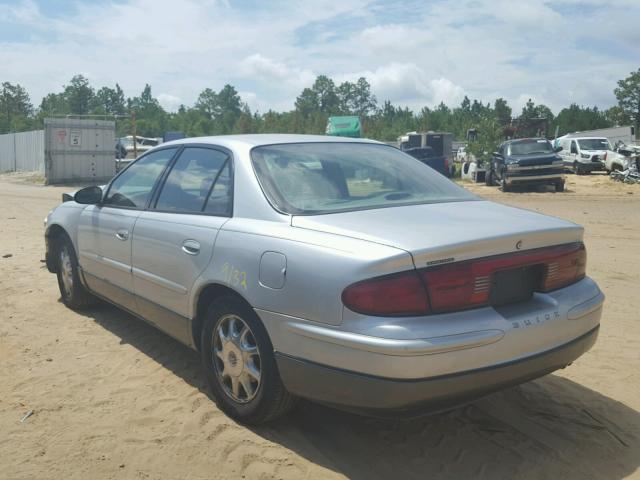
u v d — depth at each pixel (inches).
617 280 296.2
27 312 240.5
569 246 142.0
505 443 143.9
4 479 127.9
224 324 152.6
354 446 142.3
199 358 194.2
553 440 145.3
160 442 143.2
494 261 126.6
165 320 175.0
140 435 146.2
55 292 270.5
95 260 212.1
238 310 145.2
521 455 138.6
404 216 141.3
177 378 178.5
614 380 178.9
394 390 116.9
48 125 1028.5
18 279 294.0
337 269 123.4
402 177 171.3
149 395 167.3
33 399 164.4
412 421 154.1
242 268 142.1
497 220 140.6
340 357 122.1
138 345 205.2
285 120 3019.2
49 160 1037.2
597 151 1188.5
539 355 129.1
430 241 122.6
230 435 146.2
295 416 155.8
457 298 122.0
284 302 131.5
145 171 197.8
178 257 164.4
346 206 150.1
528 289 134.1
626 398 167.6
